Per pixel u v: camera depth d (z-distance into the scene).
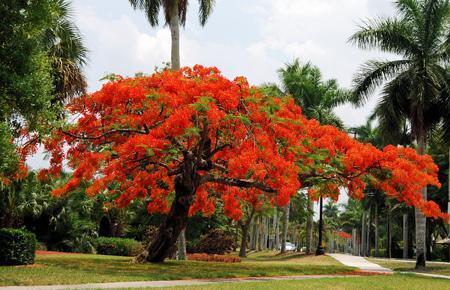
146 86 16.20
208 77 15.96
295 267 20.38
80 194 27.75
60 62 16.88
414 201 18.25
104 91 15.66
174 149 15.27
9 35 10.23
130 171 16.75
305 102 36.34
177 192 17.31
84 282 10.92
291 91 36.09
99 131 16.83
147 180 16.67
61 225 27.91
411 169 17.47
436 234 57.56
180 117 13.83
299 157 16.39
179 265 17.39
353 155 16.69
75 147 16.73
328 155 16.69
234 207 18.62
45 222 28.08
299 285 12.27
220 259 25.45
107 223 35.66
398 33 24.47
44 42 17.00
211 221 33.59
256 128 15.55
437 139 26.31
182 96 14.84
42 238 27.77
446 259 52.09
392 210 46.38
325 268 20.45
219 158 17.70
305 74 37.25
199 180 17.17
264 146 15.03
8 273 11.81
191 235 33.25
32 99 10.39
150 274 13.34
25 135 14.16
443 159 40.56
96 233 30.34
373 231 80.00
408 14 24.83
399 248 64.31
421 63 24.11
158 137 14.62
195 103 13.69
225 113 14.53
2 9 10.01
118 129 16.19
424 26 24.47
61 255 21.75
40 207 25.83
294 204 46.53
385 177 18.09
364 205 53.44
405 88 24.06
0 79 9.78
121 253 28.30
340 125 35.41
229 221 40.22
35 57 10.59
